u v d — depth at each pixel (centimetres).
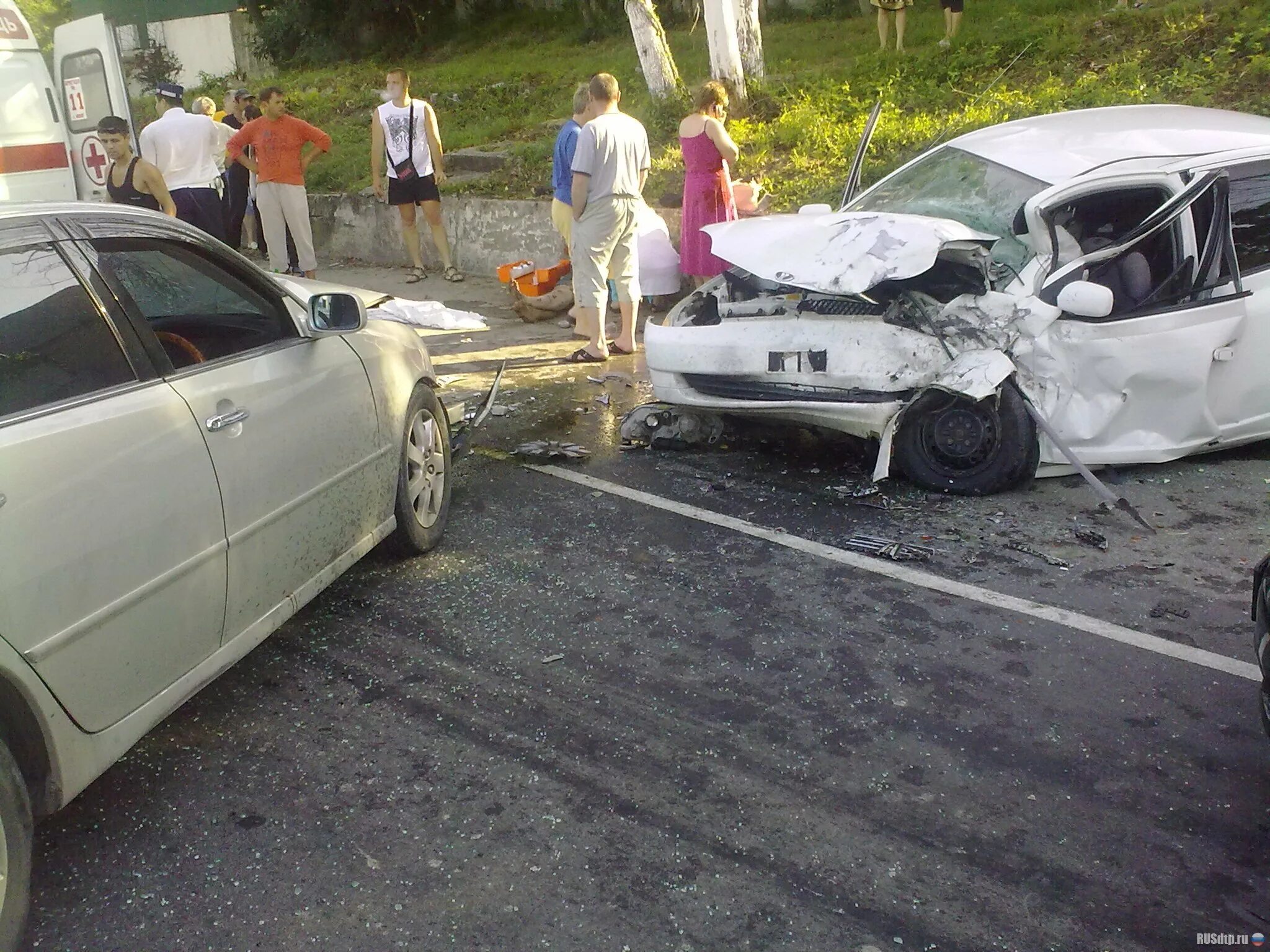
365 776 326
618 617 422
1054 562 461
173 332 331
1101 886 278
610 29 2106
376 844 296
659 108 1231
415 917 270
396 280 1149
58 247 296
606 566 468
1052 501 526
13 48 936
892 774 324
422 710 361
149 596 289
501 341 880
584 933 264
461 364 811
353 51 2566
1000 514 513
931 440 536
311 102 1848
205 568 313
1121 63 1070
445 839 298
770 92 1214
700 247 834
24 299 278
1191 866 285
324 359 394
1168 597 429
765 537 495
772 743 340
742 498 544
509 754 336
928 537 490
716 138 805
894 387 521
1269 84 948
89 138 998
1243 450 594
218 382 331
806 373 540
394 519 449
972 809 308
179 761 334
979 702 360
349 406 402
